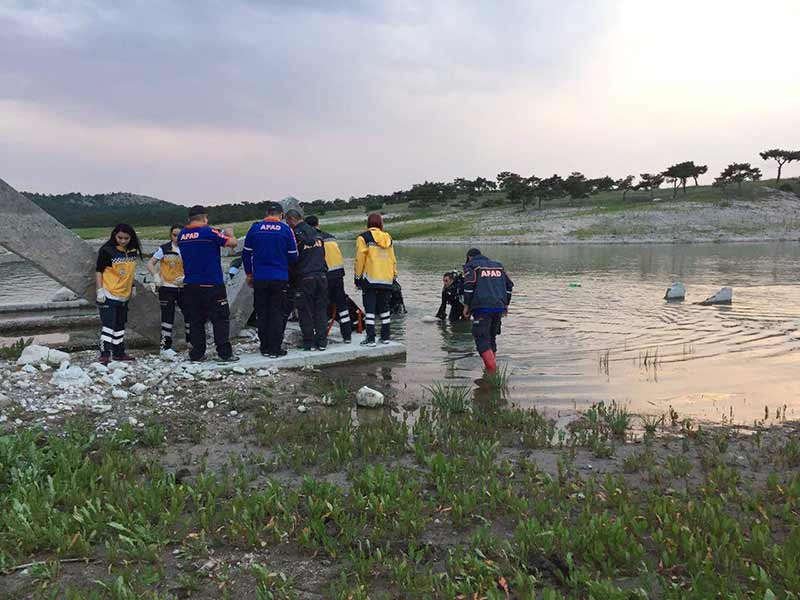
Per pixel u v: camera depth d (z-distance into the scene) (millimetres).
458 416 6125
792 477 4305
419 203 116688
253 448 5133
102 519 3582
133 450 4934
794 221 70625
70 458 4359
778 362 8578
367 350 8789
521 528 3461
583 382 7547
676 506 3717
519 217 86375
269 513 3797
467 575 3100
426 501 3992
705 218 73188
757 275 23594
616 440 5359
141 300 9031
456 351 9602
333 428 5555
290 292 9156
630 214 77750
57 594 2936
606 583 2900
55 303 13414
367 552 3383
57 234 8148
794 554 3119
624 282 21562
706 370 8125
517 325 12242
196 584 3043
